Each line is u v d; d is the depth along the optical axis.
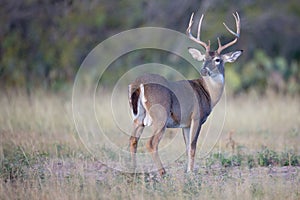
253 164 34.56
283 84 66.50
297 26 80.06
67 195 26.83
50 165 32.28
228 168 33.66
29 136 39.31
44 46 74.31
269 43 79.88
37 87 64.56
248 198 26.88
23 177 30.03
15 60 72.88
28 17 75.44
